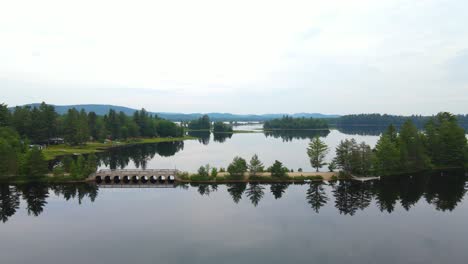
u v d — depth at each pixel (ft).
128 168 339.16
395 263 131.85
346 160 273.75
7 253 140.26
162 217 184.34
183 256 137.59
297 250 143.33
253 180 263.90
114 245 148.05
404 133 331.36
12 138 334.85
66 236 157.99
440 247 146.10
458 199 217.15
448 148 311.47
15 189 240.32
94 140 546.26
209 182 262.06
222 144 602.44
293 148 528.63
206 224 173.99
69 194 230.89
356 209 197.88
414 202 210.79
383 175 279.90
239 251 142.20
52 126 476.13
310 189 243.60
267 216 185.88
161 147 540.11
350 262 132.77
